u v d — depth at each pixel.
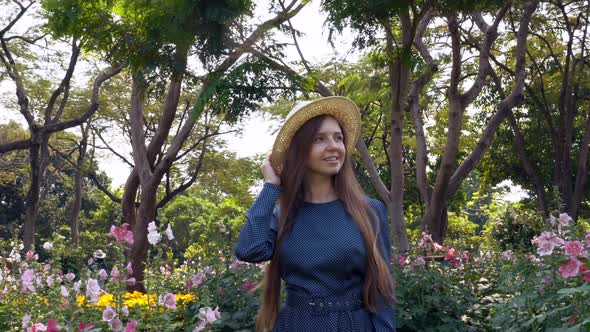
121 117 25.73
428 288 6.51
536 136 23.58
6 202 38.53
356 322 2.64
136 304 4.43
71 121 19.44
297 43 13.11
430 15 15.20
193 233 46.28
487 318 6.79
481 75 14.43
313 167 2.80
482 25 15.19
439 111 22.84
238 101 12.05
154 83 12.84
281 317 2.71
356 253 2.67
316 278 2.66
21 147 19.39
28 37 20.03
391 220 12.87
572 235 5.22
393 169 12.85
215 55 11.66
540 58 22.66
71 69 20.45
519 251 6.46
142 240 14.84
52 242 5.05
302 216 2.77
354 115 2.90
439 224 14.48
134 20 12.38
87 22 12.52
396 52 12.09
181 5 10.73
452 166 14.30
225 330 6.08
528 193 26.73
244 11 10.98
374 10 10.46
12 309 5.89
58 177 41.56
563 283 4.85
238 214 27.38
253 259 2.71
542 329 4.89
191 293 7.03
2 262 7.04
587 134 20.11
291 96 12.52
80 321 4.05
